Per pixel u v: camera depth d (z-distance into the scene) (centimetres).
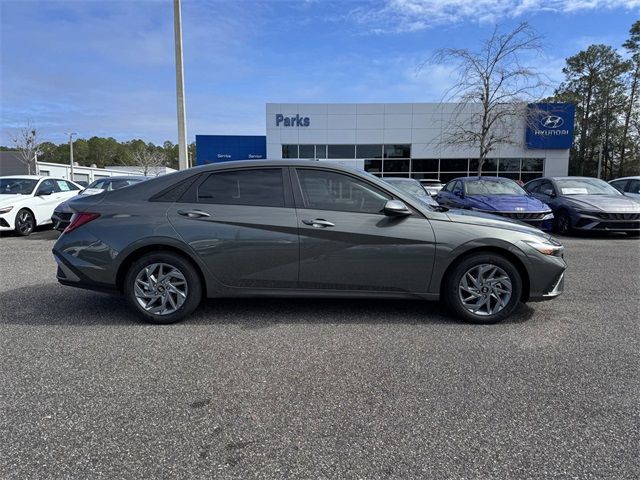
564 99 4306
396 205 401
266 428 246
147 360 335
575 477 206
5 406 268
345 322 421
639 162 4478
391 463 216
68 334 389
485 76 1845
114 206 424
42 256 779
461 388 292
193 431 243
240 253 409
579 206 1017
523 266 412
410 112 2780
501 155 2806
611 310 463
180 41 1330
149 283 414
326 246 407
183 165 1381
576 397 281
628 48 4400
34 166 5334
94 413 261
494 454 223
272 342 371
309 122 2791
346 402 274
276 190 419
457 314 420
